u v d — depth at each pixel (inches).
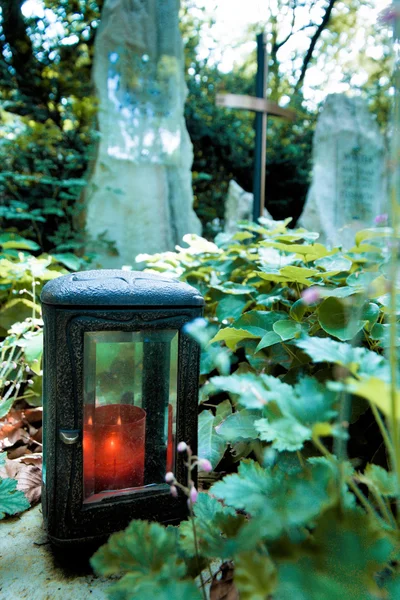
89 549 33.9
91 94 137.3
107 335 32.7
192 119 222.5
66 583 32.2
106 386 33.7
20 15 178.1
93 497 33.4
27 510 41.6
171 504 35.1
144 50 136.4
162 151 140.0
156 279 35.4
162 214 140.7
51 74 187.9
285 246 49.6
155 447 35.6
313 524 21.2
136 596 18.2
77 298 31.1
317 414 20.1
